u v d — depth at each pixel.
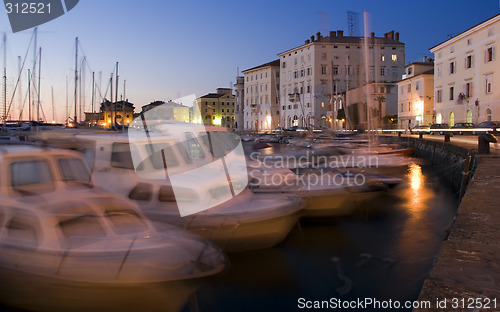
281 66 91.00
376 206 9.22
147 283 3.98
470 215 5.93
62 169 5.50
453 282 3.34
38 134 14.48
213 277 4.75
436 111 55.59
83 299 4.03
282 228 6.30
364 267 5.68
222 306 4.66
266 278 5.22
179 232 4.98
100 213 4.80
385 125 67.00
